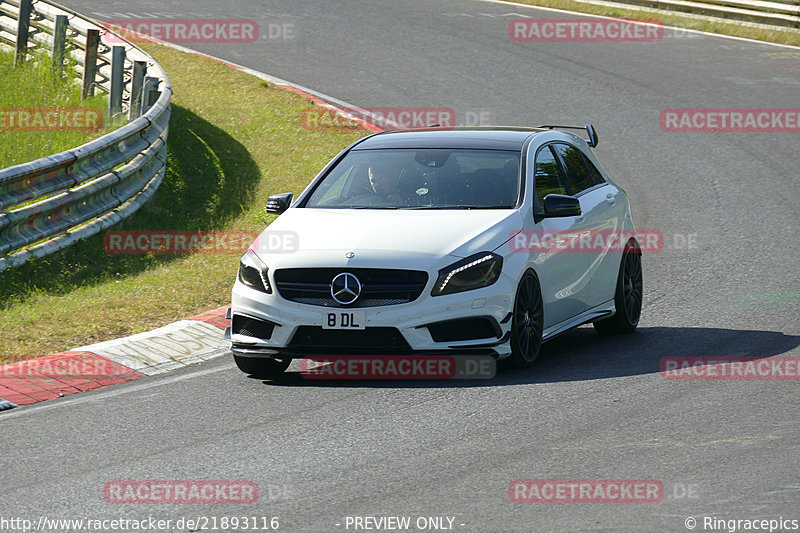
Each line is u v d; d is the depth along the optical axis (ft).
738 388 89.51
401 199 102.53
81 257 140.05
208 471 72.02
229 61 277.23
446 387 92.17
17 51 236.22
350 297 91.76
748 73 274.98
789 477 67.67
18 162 170.19
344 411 85.51
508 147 107.55
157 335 111.04
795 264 145.07
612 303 113.80
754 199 184.14
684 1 344.49
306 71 270.87
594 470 70.03
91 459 75.31
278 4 357.00
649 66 282.77
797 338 107.96
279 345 93.71
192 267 140.05
